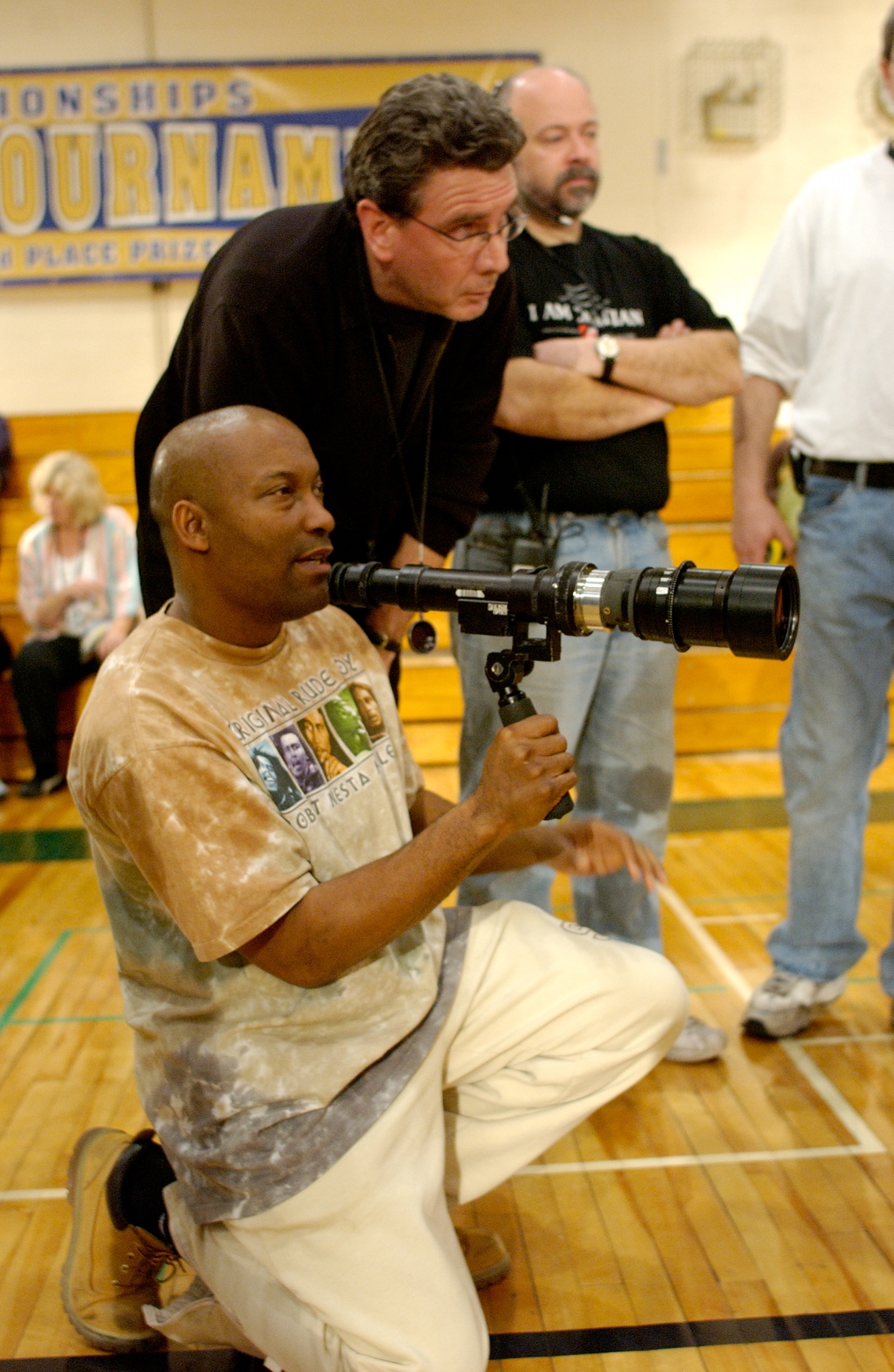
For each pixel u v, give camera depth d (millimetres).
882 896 3051
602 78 5129
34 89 4957
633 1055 1433
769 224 5266
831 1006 2416
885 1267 1595
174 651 1238
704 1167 1847
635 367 2066
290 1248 1201
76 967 2771
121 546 4566
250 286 1504
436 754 4527
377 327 1562
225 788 1163
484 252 1432
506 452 2080
